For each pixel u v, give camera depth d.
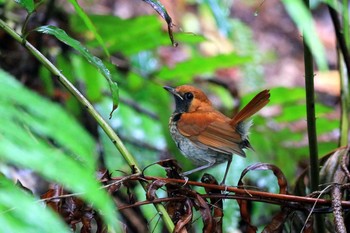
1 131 2.50
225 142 8.32
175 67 9.75
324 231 6.48
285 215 5.93
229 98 10.74
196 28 14.59
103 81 9.91
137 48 9.36
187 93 9.21
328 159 6.89
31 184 8.42
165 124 10.00
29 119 2.68
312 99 6.35
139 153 10.20
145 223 8.45
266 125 9.88
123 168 10.02
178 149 9.65
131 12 15.09
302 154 9.98
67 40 5.03
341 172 6.71
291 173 9.80
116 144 5.45
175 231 5.33
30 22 9.49
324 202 5.85
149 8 15.36
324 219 6.63
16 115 2.66
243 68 12.51
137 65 10.37
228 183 9.18
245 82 12.40
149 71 10.21
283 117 10.00
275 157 9.88
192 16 14.84
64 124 2.72
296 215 6.68
